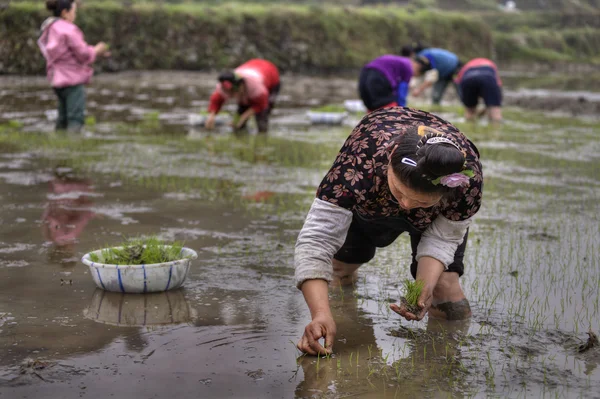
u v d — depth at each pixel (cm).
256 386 323
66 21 1175
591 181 862
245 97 1244
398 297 449
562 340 384
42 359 344
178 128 1277
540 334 392
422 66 1208
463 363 353
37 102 1580
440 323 408
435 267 381
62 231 583
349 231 438
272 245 558
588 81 2880
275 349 366
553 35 4481
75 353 353
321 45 2914
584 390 324
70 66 1175
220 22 2681
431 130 332
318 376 335
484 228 627
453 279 420
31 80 2089
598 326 404
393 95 1082
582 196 773
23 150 988
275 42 2814
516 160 1006
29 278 467
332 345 373
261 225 620
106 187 768
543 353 367
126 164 906
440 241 382
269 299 439
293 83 2464
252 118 1454
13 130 1171
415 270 422
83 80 1189
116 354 353
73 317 401
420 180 313
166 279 445
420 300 366
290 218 648
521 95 2144
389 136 351
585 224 646
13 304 419
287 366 346
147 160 938
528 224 643
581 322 411
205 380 327
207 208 680
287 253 538
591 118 1634
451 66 1562
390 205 362
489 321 411
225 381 327
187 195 736
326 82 2547
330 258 367
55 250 530
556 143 1188
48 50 1162
